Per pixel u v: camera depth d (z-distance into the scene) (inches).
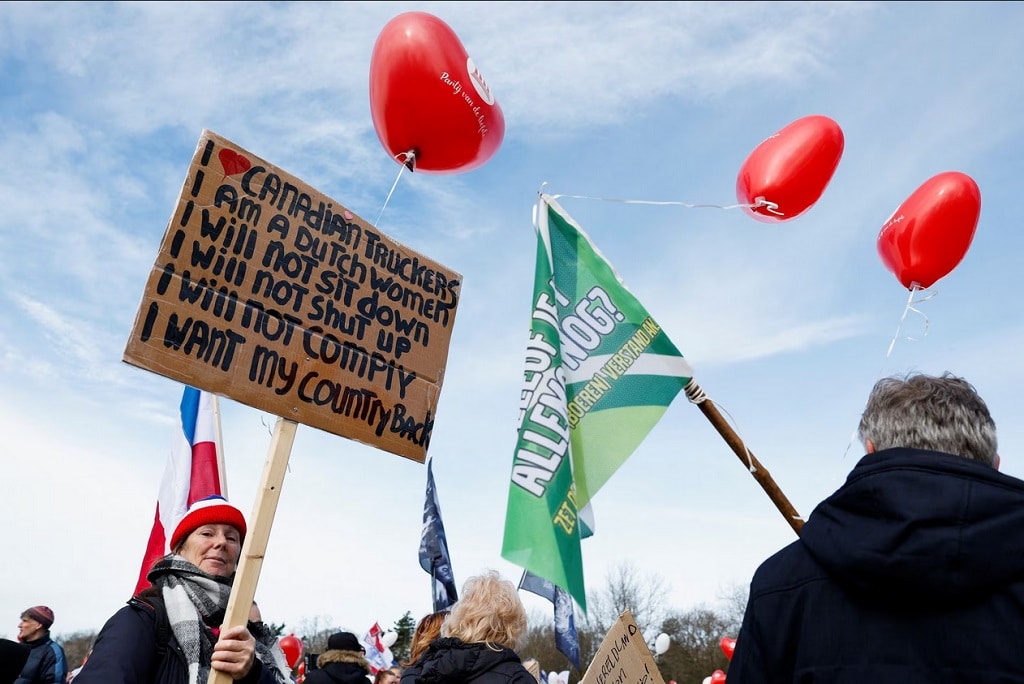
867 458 71.6
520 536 152.1
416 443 126.9
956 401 73.4
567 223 183.6
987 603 64.8
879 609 68.1
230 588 116.5
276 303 114.2
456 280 138.2
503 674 117.0
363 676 210.4
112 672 96.9
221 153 112.3
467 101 156.3
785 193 178.5
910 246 179.2
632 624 158.2
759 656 73.4
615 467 170.9
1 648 158.1
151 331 102.2
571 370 174.9
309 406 114.4
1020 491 66.0
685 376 175.9
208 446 209.9
